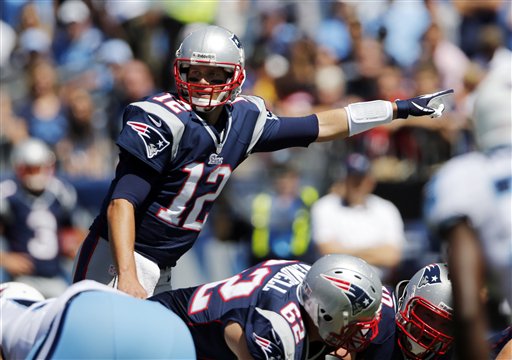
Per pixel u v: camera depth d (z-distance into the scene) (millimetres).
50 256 27953
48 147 30750
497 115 10867
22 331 12969
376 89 32188
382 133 29797
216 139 14711
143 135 14211
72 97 32281
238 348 13492
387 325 14430
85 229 29281
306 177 30344
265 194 29219
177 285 28766
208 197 15102
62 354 11766
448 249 10820
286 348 13289
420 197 29141
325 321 13555
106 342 11734
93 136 32094
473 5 34281
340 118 15820
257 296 13688
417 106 16062
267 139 15406
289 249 28797
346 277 13453
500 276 10734
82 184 29344
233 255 29281
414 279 14383
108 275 15227
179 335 12195
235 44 14742
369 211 27359
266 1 38812
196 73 14609
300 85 33125
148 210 14789
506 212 10633
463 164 10898
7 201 27734
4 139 32406
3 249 27875
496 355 14594
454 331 10734
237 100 15281
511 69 10984
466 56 34438
